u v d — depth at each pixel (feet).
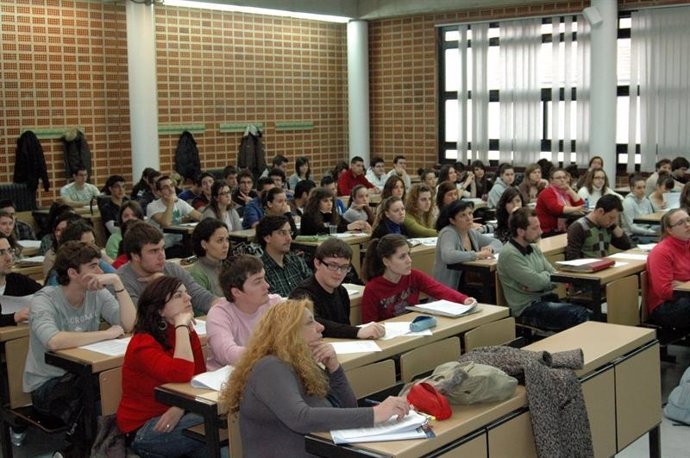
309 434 8.01
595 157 31.91
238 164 39.68
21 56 31.81
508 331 13.25
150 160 33.99
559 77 37.73
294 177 37.58
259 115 40.52
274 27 40.83
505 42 39.14
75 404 11.73
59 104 33.12
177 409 10.39
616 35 35.17
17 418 12.37
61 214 18.94
